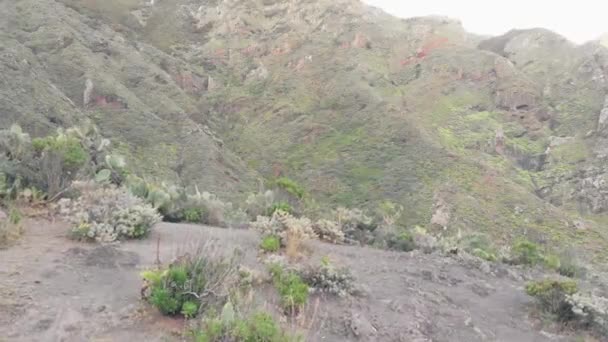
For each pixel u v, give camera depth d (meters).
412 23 83.00
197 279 4.22
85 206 6.50
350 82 61.41
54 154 7.74
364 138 48.84
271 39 76.81
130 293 4.43
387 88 64.19
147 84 52.91
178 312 4.11
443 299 6.03
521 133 56.44
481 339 5.13
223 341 3.60
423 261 7.86
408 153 44.19
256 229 7.51
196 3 88.06
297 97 61.31
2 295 3.98
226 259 4.93
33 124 32.72
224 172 40.97
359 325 4.69
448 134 54.59
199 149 42.53
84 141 9.46
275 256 5.76
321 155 48.38
